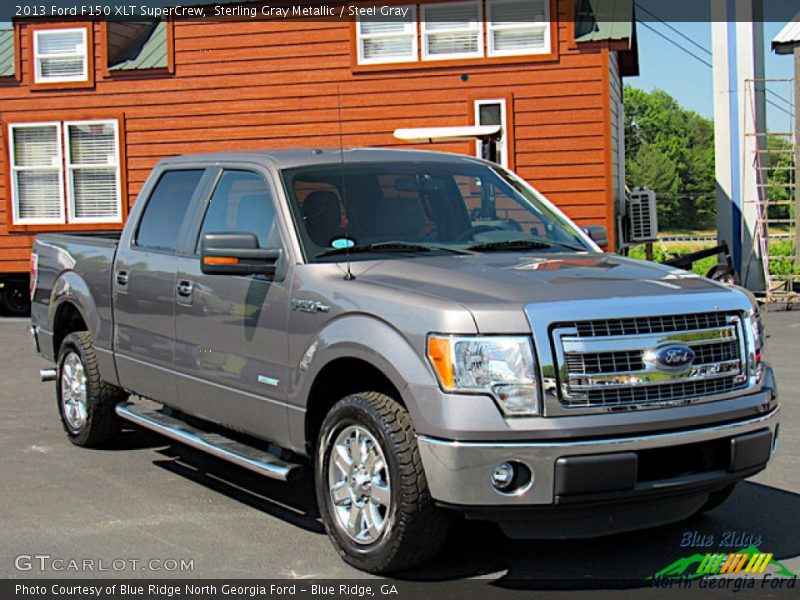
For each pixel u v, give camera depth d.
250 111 17.81
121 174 18.31
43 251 7.85
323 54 17.50
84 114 18.42
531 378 4.16
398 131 14.90
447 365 4.19
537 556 4.90
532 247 5.62
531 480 4.13
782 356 11.57
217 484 6.34
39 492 6.13
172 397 6.16
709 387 4.46
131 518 5.61
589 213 16.72
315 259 5.12
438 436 4.20
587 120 16.64
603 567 4.75
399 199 5.64
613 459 4.14
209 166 6.18
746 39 19.72
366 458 4.60
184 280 5.93
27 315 18.81
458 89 17.08
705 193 92.38
